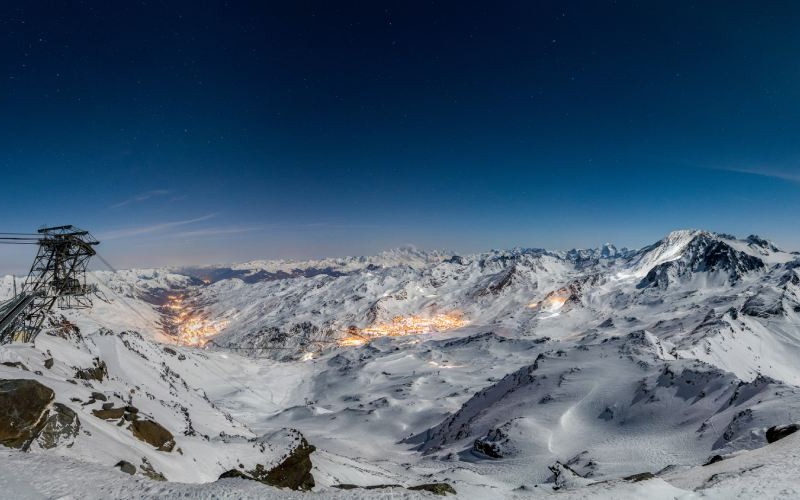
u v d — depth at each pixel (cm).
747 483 2414
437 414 16162
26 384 2056
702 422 8119
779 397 6950
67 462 1716
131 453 2330
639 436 8538
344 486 3756
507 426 9706
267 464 3366
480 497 2495
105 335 7831
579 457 7538
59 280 5156
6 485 1458
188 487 1638
